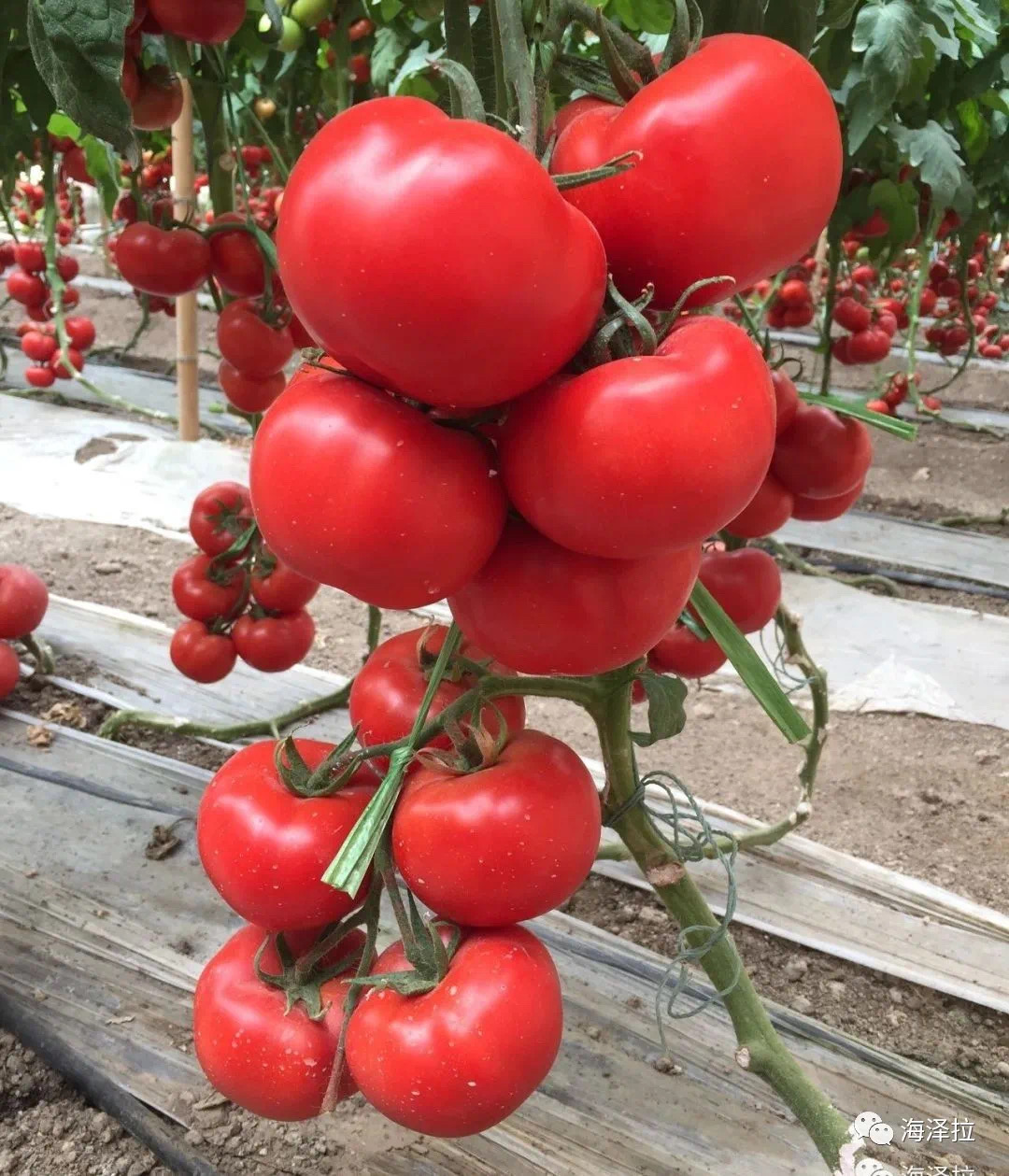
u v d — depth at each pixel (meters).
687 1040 0.68
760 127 0.27
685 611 0.61
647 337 0.27
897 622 1.41
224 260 0.77
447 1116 0.37
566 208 0.25
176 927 0.76
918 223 1.26
